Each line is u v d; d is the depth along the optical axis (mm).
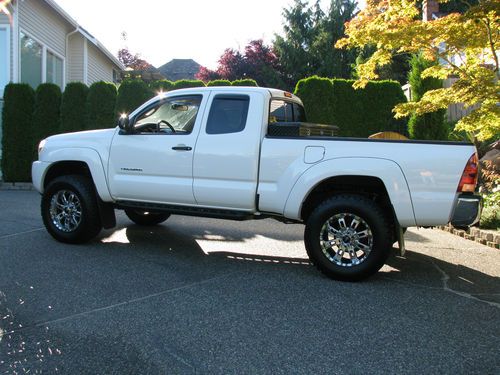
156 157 5750
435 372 3023
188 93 5805
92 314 3881
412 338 3521
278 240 6871
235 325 3707
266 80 37688
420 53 11727
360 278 4852
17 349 3262
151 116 6121
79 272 5012
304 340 3457
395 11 7500
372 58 8109
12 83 12594
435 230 8000
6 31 13195
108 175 6023
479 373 3016
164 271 5137
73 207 6230
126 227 7508
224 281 4836
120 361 3109
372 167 4770
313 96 11945
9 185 12445
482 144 11422
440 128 11586
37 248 5988
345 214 4879
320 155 4977
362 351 3297
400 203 4711
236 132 5359
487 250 6453
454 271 5383
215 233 7266
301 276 5078
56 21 16297
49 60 16094
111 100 12695
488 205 7488
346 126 12117
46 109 12664
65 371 2973
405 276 5156
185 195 5605
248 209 5332
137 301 4191
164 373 2967
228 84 12766
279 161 5141
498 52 8727
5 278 4758
